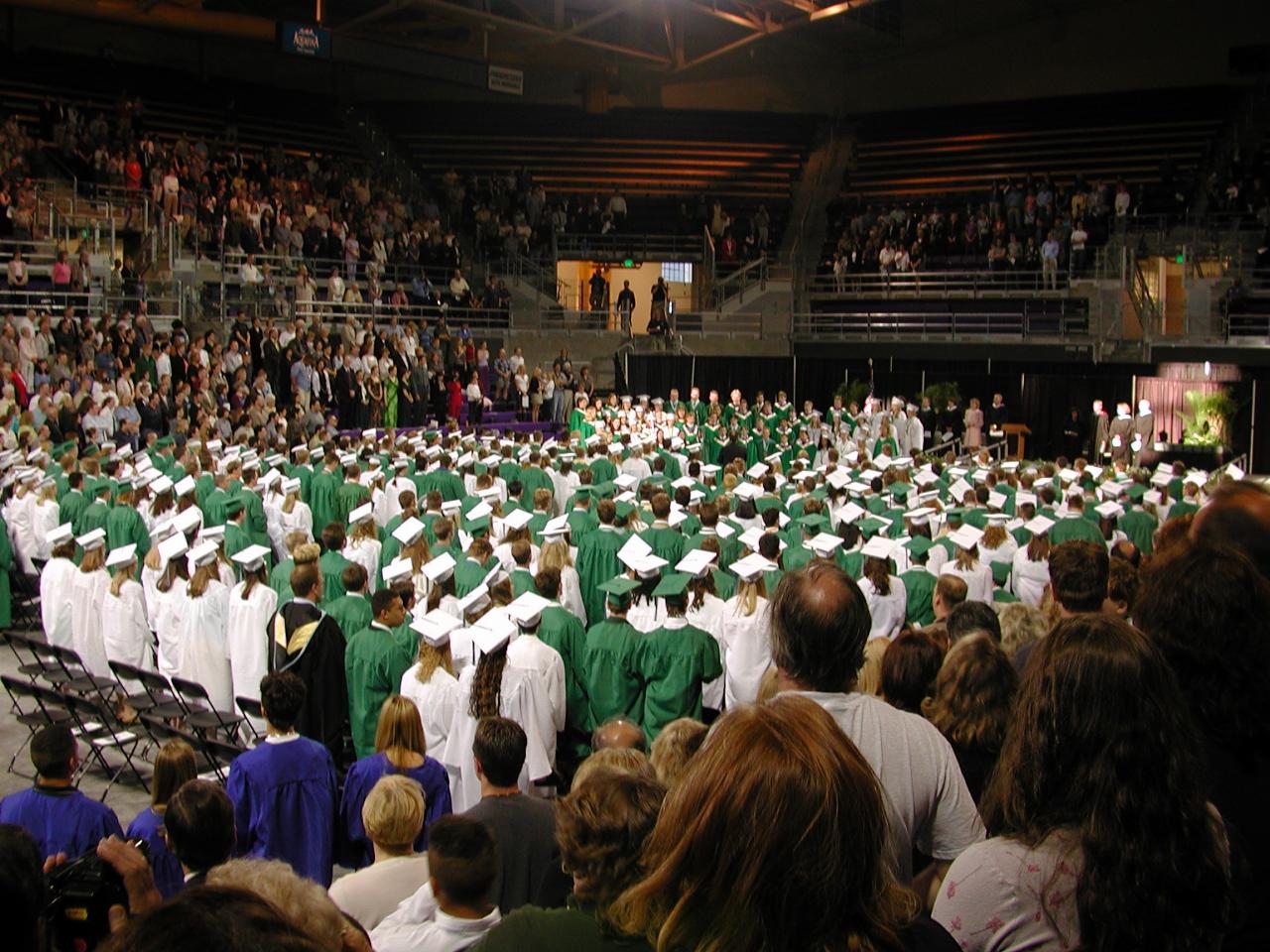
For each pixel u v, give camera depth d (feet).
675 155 137.28
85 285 84.48
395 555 40.73
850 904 6.64
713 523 37.63
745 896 6.50
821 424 92.89
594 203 126.82
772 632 11.85
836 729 7.02
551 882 13.48
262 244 98.73
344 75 138.10
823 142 140.46
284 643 27.96
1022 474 52.54
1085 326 102.06
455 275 110.63
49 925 10.80
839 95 146.72
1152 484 59.26
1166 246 102.47
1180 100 125.08
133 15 108.47
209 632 31.63
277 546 50.70
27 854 8.70
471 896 12.86
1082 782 7.73
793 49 145.18
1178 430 93.25
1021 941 7.80
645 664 27.02
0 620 42.42
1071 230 106.22
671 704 26.78
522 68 141.38
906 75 142.51
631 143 138.10
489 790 17.01
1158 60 127.85
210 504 46.37
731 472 50.67
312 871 20.57
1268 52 119.44
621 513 42.27
